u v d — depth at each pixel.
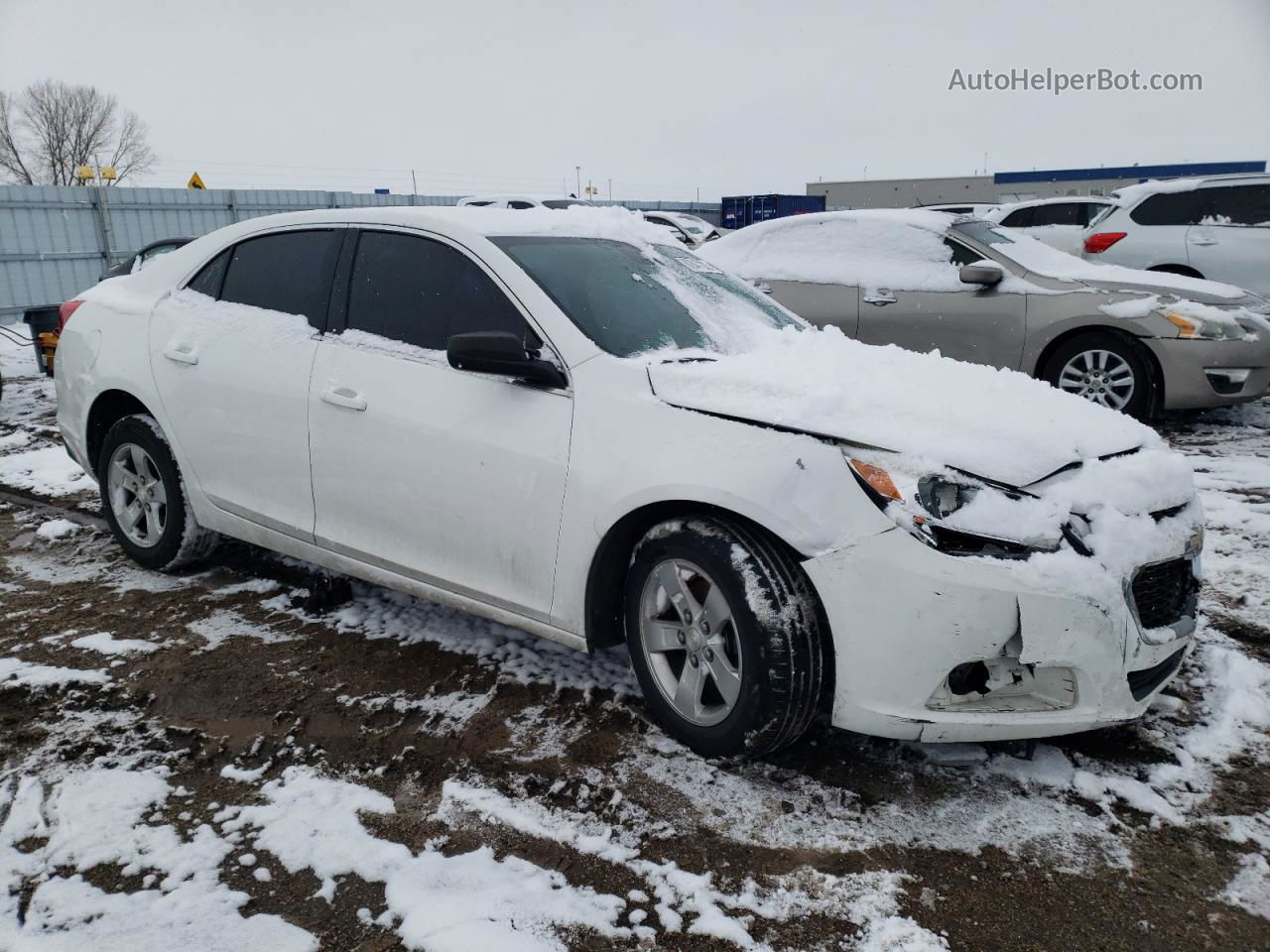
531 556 3.00
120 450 4.21
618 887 2.27
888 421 2.63
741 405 2.71
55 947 2.05
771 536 2.62
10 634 3.62
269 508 3.71
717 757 2.77
